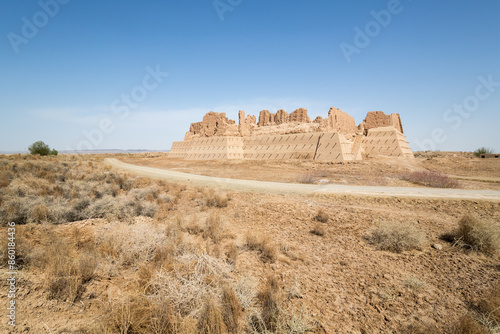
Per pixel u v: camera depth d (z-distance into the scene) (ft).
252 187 75.41
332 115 180.04
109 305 16.26
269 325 16.56
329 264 27.14
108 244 25.57
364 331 16.88
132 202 44.80
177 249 25.80
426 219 41.68
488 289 21.56
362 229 38.22
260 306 18.42
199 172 130.62
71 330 13.73
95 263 20.92
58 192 48.47
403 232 31.42
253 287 20.90
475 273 24.79
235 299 17.40
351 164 136.98
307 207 50.31
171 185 74.54
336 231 37.70
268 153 192.24
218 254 26.11
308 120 205.57
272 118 231.91
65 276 17.87
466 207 49.01
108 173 84.79
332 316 18.38
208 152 218.79
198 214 45.52
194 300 17.20
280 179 100.73
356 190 66.85
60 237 26.55
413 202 52.85
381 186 77.77
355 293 21.53
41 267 19.63
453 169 133.39
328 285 22.72
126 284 19.66
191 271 20.81
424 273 25.12
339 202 55.42
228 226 39.42
